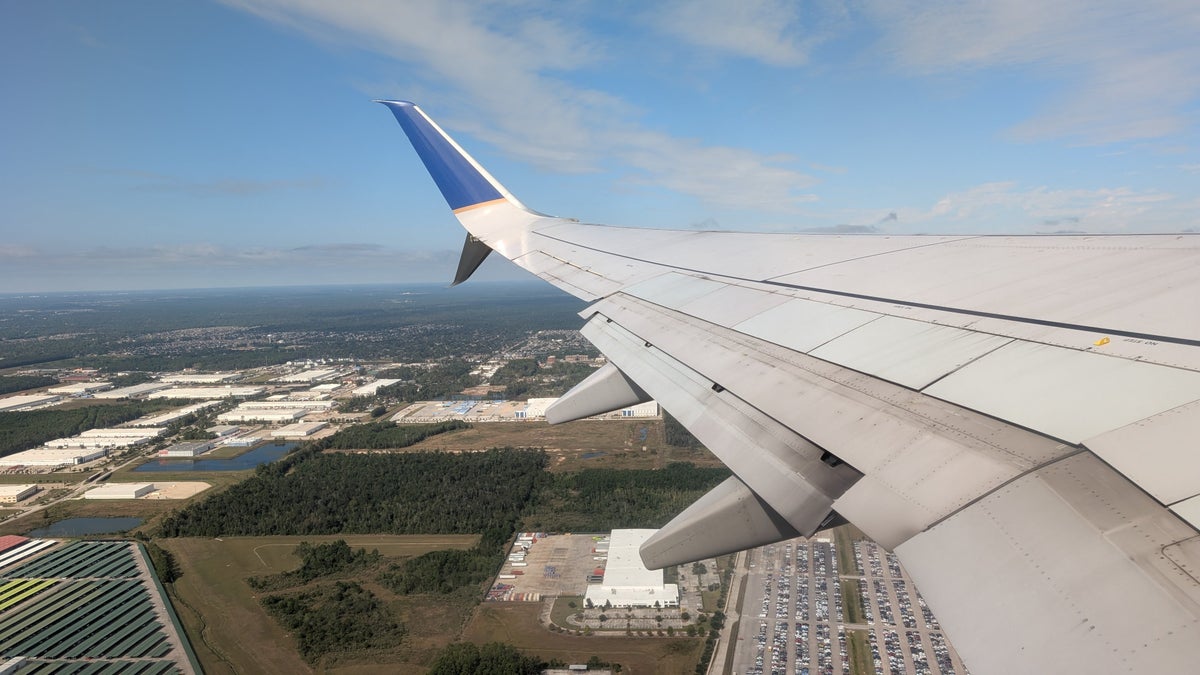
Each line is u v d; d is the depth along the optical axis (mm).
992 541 3912
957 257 10203
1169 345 5457
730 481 7684
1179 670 2787
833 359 7539
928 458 4969
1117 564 3432
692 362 9133
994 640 3312
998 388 5629
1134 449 4211
